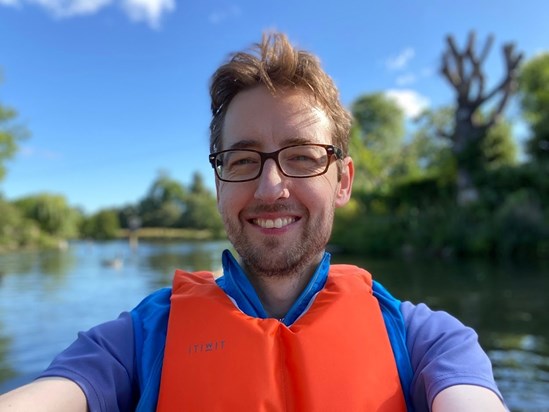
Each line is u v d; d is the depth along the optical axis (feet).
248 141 1.39
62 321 8.70
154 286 14.49
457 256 20.31
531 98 27.89
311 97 1.43
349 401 1.21
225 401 1.21
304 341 1.31
